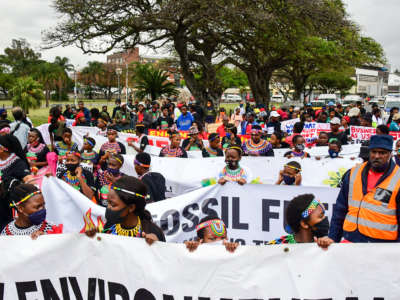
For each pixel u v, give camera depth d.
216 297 2.88
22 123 8.38
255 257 2.83
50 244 3.03
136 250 2.95
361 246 2.75
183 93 32.22
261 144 7.16
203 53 25.98
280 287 2.82
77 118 13.43
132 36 21.95
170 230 4.62
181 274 2.90
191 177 6.01
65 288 3.07
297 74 40.31
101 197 5.37
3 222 3.93
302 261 2.79
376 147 3.17
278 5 22.31
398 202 3.13
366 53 30.64
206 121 14.52
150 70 32.56
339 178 5.78
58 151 7.14
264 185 4.64
